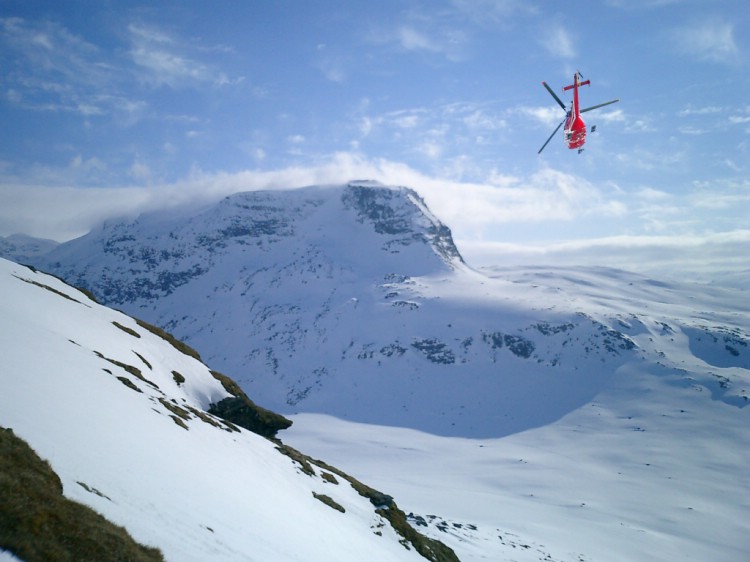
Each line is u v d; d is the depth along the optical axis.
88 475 21.67
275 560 24.91
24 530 16.30
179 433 35.62
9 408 22.84
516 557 125.38
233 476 33.62
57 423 24.11
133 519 20.86
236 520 26.83
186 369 65.44
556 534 181.75
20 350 31.52
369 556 37.12
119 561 17.86
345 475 58.00
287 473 44.88
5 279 53.31
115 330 61.28
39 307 49.19
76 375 32.91
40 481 18.61
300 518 34.69
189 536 22.23
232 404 64.44
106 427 27.22
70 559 16.56
